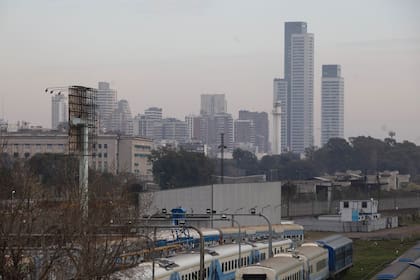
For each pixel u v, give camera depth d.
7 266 67.88
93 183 109.69
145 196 138.88
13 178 80.31
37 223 74.88
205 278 97.94
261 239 144.75
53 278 74.00
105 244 78.19
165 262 87.50
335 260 133.75
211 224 151.88
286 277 97.62
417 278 114.88
